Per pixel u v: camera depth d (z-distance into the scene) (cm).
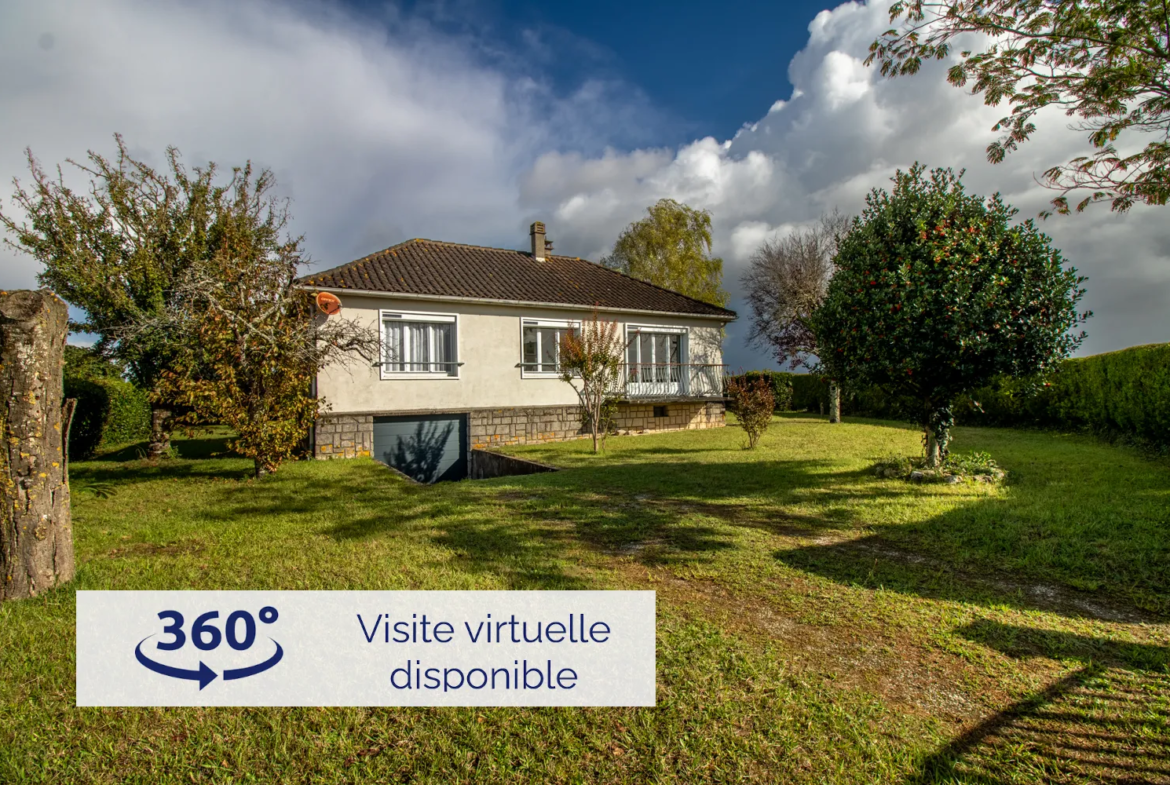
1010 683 290
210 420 963
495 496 767
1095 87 443
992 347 775
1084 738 244
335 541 544
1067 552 487
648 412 1850
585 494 773
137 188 1215
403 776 224
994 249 778
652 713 264
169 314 1002
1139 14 412
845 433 1634
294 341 972
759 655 317
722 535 560
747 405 1323
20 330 384
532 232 2031
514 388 1577
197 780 223
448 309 1477
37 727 253
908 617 370
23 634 333
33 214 1130
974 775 220
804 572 453
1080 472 871
